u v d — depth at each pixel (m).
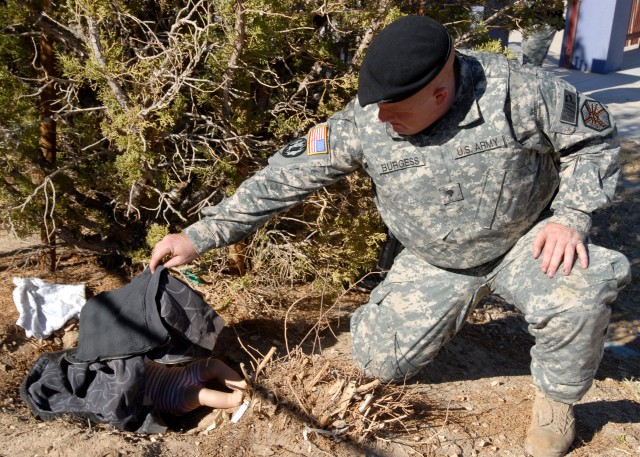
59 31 3.47
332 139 2.67
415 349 2.91
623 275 2.50
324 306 3.86
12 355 3.29
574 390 2.65
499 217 2.59
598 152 2.53
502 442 2.88
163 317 2.90
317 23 3.77
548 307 2.52
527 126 2.45
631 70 12.40
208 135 3.60
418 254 2.84
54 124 3.64
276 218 3.72
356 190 3.76
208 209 2.75
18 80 3.43
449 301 2.84
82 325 2.93
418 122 2.41
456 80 2.45
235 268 3.83
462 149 2.47
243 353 3.42
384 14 3.40
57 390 2.95
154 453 2.61
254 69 3.42
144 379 2.87
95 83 3.48
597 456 2.83
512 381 3.46
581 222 2.52
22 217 3.55
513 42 12.16
